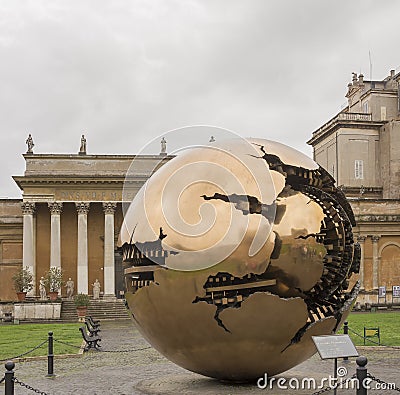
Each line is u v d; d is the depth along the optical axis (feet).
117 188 206.80
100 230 215.72
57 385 46.52
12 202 214.48
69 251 213.25
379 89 240.53
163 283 34.53
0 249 212.43
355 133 236.02
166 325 35.19
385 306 187.11
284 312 34.09
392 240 203.00
